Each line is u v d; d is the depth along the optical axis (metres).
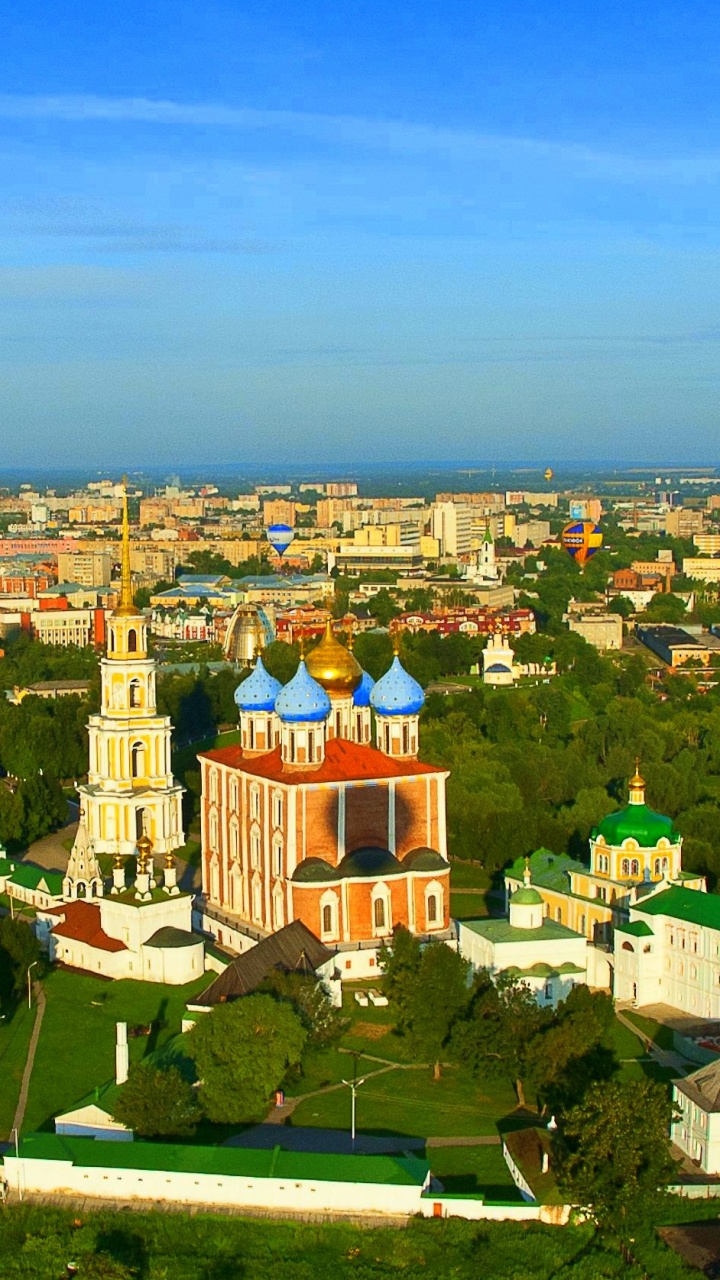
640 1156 162.50
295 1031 191.75
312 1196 168.62
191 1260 159.88
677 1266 157.12
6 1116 191.88
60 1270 158.62
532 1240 162.00
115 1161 172.12
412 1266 158.62
